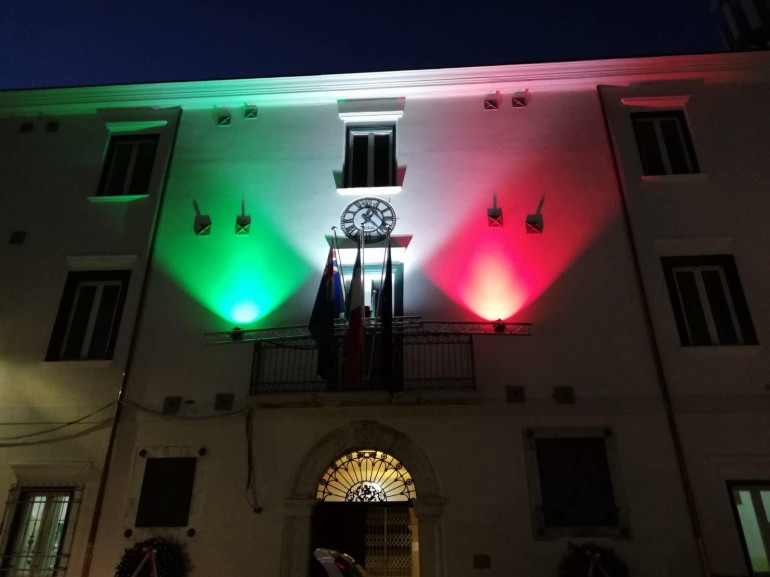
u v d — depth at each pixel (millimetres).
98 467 9062
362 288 9203
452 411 9070
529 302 9773
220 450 9055
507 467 8719
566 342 9461
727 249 9938
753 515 8344
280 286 10172
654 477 8555
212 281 10289
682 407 8914
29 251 10727
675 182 10492
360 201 10664
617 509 8406
